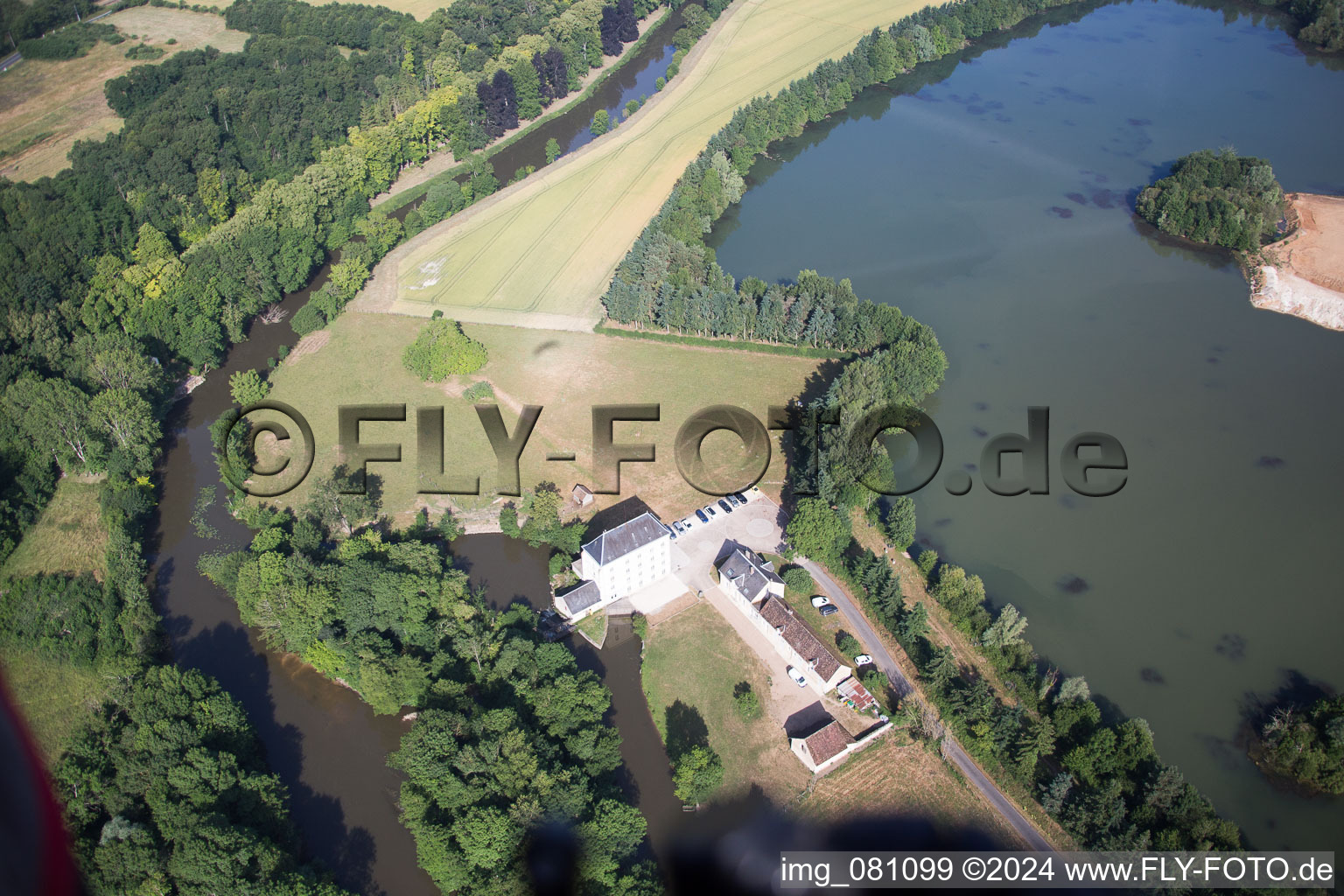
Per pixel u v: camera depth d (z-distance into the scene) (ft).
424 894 632.79
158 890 585.22
